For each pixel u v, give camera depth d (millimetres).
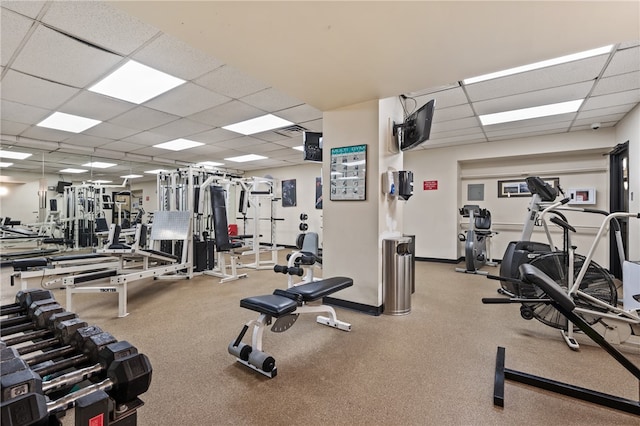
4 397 561
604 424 1485
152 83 3166
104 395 633
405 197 3312
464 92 3408
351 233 3148
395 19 1701
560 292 1653
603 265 5094
